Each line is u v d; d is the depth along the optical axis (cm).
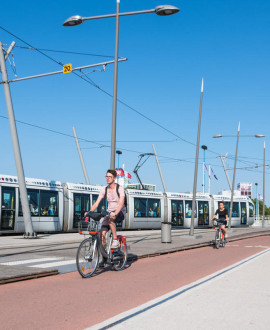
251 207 4334
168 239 1747
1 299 621
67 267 974
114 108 1285
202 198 3778
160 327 475
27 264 1017
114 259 927
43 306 581
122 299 636
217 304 597
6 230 2192
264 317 526
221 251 1566
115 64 1323
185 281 818
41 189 2436
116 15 1404
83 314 539
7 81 1986
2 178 2205
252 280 824
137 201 3155
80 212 2659
